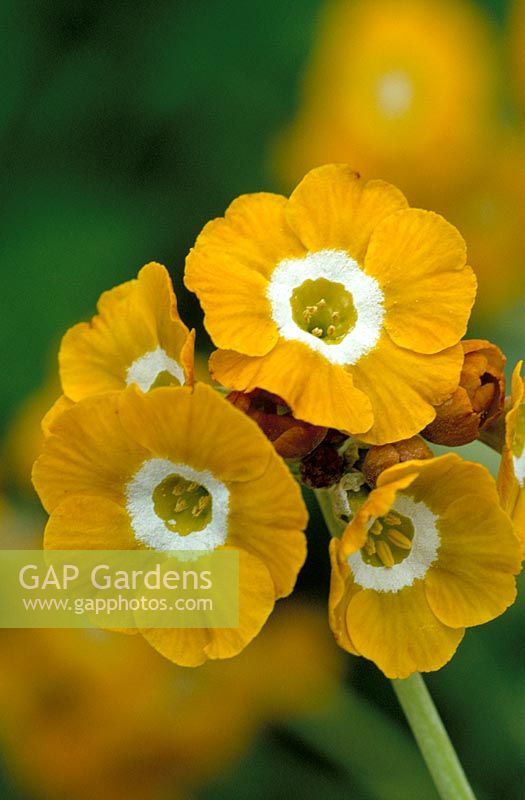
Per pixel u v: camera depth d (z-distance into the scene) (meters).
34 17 0.41
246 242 0.31
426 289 0.31
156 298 0.31
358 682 0.39
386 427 0.31
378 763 0.38
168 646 0.31
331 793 0.38
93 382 0.32
